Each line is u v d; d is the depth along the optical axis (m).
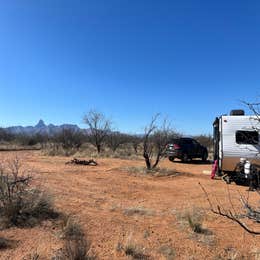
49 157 25.80
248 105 3.74
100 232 6.62
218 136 14.91
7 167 16.20
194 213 8.28
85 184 12.72
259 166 12.91
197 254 5.70
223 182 14.29
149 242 6.20
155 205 9.48
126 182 13.68
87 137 39.50
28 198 7.74
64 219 7.09
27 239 6.04
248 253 5.79
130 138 35.69
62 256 5.16
